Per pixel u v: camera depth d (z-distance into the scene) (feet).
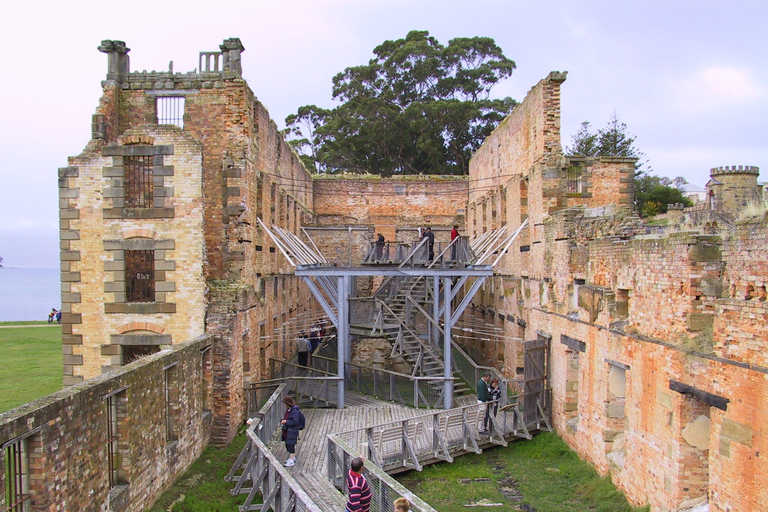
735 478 26.40
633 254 37.35
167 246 49.80
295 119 190.70
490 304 82.58
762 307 24.90
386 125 161.58
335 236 101.24
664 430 32.60
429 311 78.64
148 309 49.78
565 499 38.52
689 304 30.68
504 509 36.83
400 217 113.60
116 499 29.78
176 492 36.73
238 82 53.78
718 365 27.78
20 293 470.39
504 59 179.32
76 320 50.24
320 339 84.58
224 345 48.83
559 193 58.34
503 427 49.19
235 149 53.62
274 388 57.31
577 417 47.98
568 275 49.29
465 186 114.42
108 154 49.88
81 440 26.66
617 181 59.62
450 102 159.22
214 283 52.21
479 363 86.12
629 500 36.52
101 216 50.03
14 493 23.11
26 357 81.25
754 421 25.31
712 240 30.60
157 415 35.47
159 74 54.39
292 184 84.53
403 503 23.53
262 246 61.05
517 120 69.67
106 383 28.96
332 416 54.70
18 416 22.31
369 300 74.74
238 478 39.58
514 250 69.26
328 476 38.47
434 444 43.98
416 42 178.40
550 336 53.78
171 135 49.83
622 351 38.29
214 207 53.67
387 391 63.67
